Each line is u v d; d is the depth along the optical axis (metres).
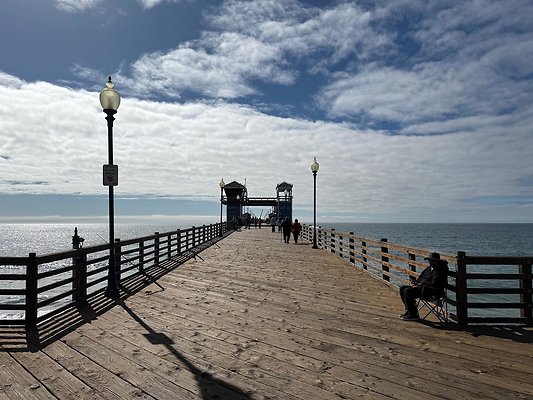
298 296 8.66
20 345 5.21
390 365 4.64
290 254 17.75
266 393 3.88
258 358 4.84
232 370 4.45
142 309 7.33
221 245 22.73
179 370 4.42
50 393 3.83
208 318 6.73
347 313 7.18
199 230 22.14
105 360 4.69
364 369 4.52
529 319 6.39
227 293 8.92
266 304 7.86
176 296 8.55
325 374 4.37
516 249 65.38
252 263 14.45
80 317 6.69
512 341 5.57
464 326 6.34
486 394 3.89
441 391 3.95
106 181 8.55
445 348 5.27
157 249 13.32
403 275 21.61
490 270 31.00
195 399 3.73
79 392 3.85
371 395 3.86
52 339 5.46
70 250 7.06
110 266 8.59
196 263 14.38
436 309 7.00
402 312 7.29
